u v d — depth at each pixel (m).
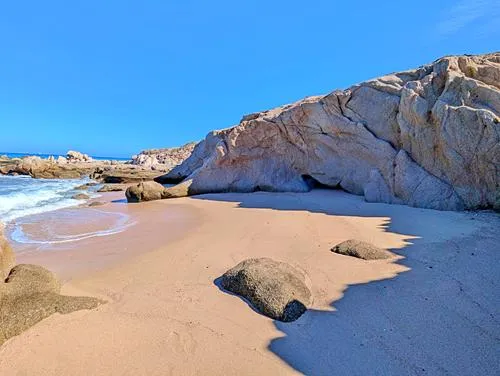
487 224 7.86
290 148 16.94
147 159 52.44
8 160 45.81
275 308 4.16
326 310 4.26
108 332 3.87
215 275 5.53
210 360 3.39
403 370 3.12
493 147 9.06
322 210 10.82
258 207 12.28
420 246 6.45
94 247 7.66
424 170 11.04
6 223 10.73
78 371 3.23
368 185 12.41
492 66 10.61
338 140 14.96
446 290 4.56
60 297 4.37
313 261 5.94
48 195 19.16
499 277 4.88
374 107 13.56
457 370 3.08
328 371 3.18
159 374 3.20
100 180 31.72
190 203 14.71
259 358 3.41
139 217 11.79
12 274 4.46
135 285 5.22
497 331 3.61
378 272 5.33
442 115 10.23
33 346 3.56
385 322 3.90
